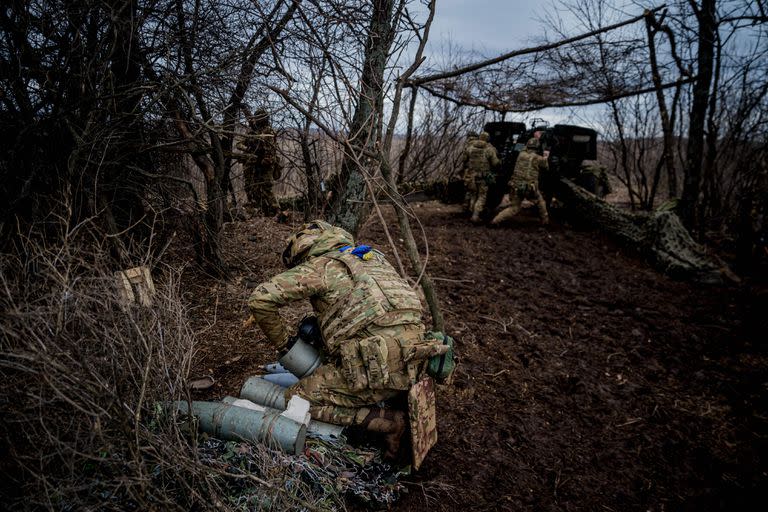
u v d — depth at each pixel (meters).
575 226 8.30
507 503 2.48
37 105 2.76
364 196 3.94
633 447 3.15
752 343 4.74
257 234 5.39
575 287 5.76
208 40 3.36
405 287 2.38
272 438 2.08
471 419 3.10
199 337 3.31
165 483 1.81
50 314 1.69
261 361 3.16
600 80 6.42
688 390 3.91
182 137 3.70
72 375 1.51
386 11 3.23
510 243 7.01
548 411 3.35
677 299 5.73
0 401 1.60
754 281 6.41
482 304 4.86
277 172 6.08
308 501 1.92
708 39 6.67
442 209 9.37
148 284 2.34
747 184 7.25
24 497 1.52
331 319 2.27
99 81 2.90
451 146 9.40
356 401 2.28
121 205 3.55
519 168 7.76
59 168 2.88
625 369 4.10
